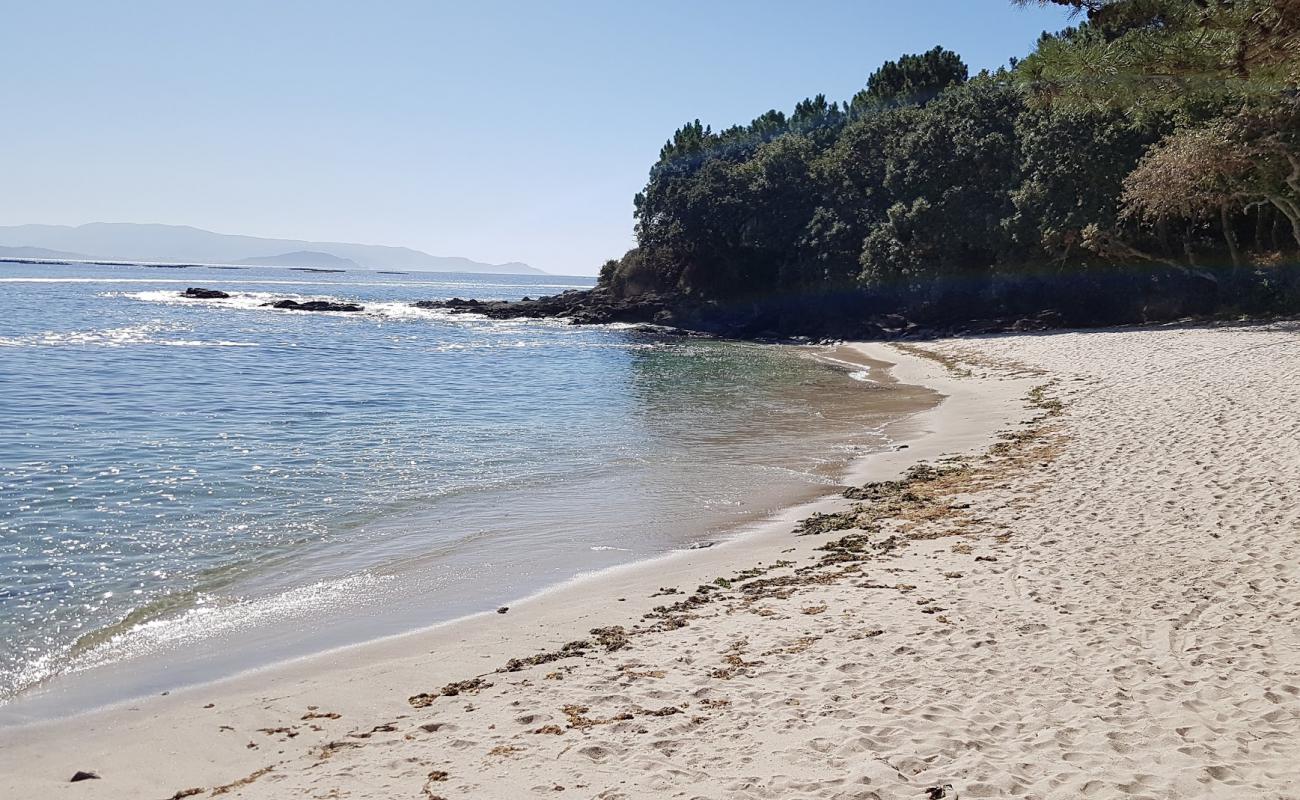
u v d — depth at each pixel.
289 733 6.27
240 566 10.66
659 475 15.76
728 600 8.97
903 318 53.78
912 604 8.28
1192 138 33.66
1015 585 8.59
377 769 5.53
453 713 6.45
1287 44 7.06
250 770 5.73
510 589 9.85
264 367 35.66
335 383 30.48
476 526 12.48
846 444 18.75
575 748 5.64
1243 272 40.22
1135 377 23.84
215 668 7.70
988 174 50.69
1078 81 7.80
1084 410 19.52
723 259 71.19
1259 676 6.03
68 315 66.06
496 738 5.92
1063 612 7.70
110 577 10.16
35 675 7.58
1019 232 47.31
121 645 8.27
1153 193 35.38
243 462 16.62
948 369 33.50
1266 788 4.62
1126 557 9.12
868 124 63.44
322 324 64.88
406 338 54.00
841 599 8.63
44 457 16.72
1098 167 43.22
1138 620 7.34
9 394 25.86
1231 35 7.19
